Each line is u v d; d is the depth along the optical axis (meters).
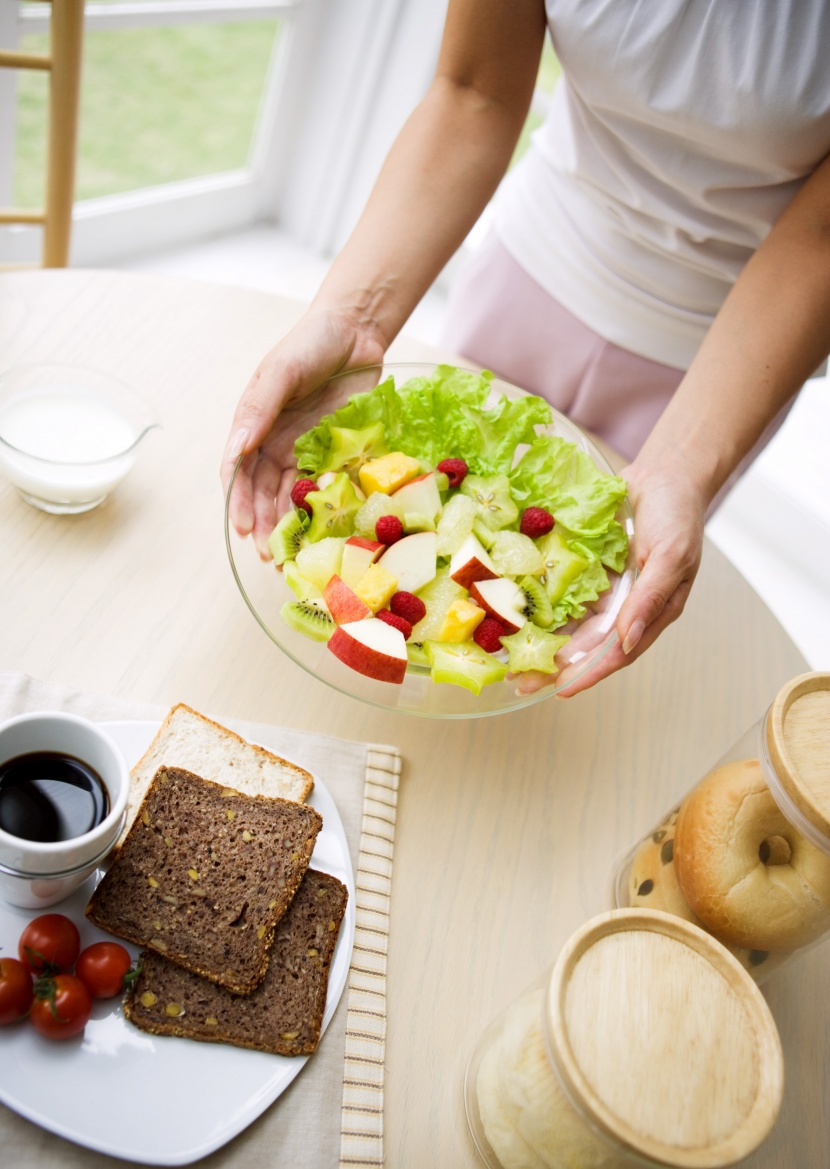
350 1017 0.78
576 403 1.47
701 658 1.17
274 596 0.95
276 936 0.79
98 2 2.10
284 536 0.99
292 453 1.04
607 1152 0.63
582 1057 0.63
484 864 0.92
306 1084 0.74
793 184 1.18
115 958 0.73
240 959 0.76
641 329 1.36
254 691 0.98
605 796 1.01
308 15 2.48
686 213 1.25
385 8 2.42
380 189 1.18
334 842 0.87
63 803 0.73
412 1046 0.79
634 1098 0.62
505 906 0.90
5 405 1.04
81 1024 0.70
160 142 2.53
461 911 0.88
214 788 0.83
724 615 1.23
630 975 0.68
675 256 1.30
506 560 1.03
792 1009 0.91
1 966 0.69
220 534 1.10
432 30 2.40
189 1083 0.71
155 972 0.75
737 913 0.78
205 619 1.02
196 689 0.96
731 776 0.82
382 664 0.90
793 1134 0.82
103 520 1.06
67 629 0.96
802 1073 0.87
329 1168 0.71
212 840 0.81
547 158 1.37
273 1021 0.75
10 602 0.96
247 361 1.28
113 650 0.96
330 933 0.80
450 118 1.18
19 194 2.26
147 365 1.22
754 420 1.10
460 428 1.10
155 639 0.98
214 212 2.79
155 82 2.38
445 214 1.17
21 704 0.87
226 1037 0.73
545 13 1.14
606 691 1.10
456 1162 0.75
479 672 0.93
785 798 0.74
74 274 1.29
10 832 0.71
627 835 0.98
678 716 1.10
